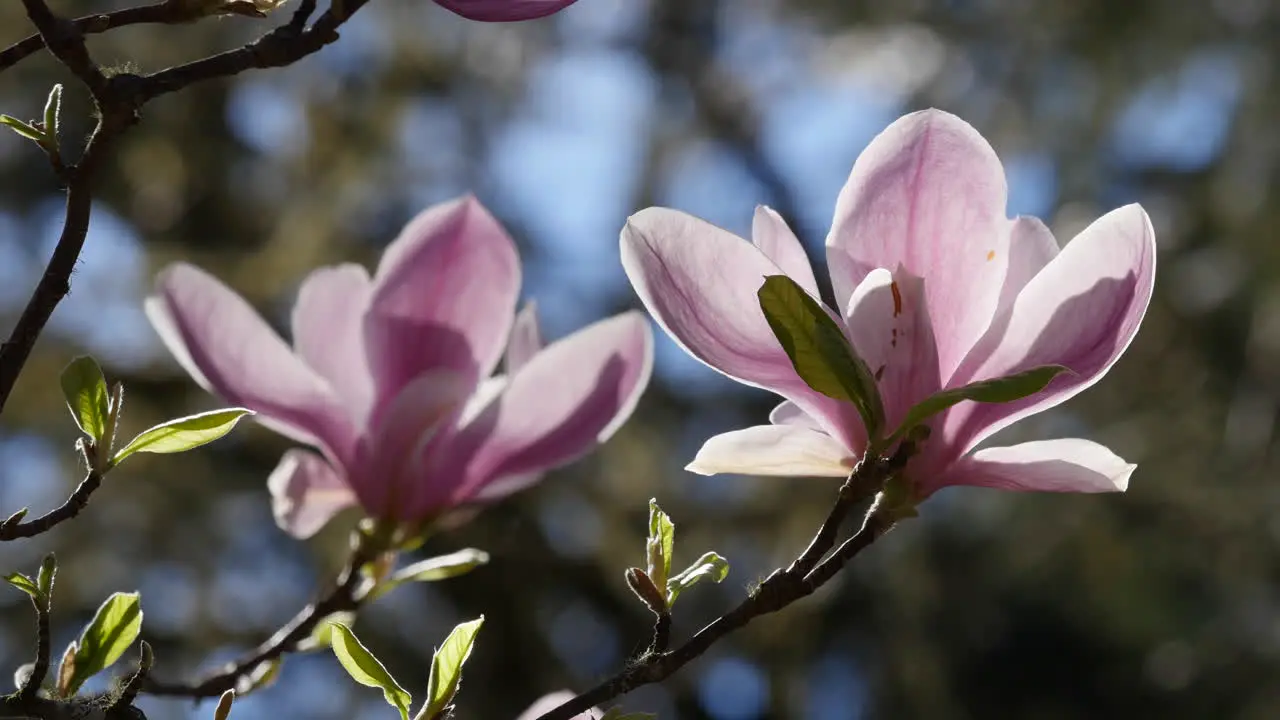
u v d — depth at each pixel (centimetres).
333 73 908
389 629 742
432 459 205
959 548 871
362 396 209
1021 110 922
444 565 207
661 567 154
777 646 773
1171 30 854
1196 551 825
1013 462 153
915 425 144
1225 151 855
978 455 154
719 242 149
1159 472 827
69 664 148
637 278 149
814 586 149
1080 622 909
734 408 921
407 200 916
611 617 793
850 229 155
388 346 208
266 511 745
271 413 205
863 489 146
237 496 742
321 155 879
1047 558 851
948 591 869
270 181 884
